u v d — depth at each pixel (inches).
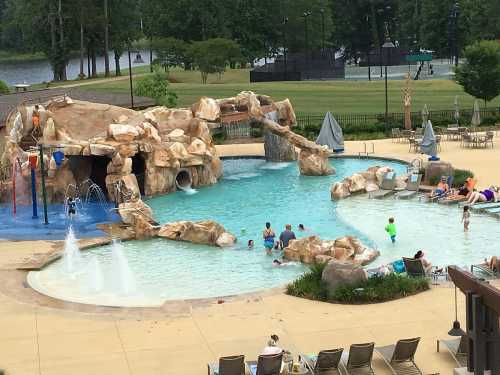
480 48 2984.7
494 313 674.8
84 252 1380.4
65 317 1002.1
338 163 2210.9
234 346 892.6
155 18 5260.8
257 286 1171.3
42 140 1894.7
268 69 4709.6
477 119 2517.2
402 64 5029.5
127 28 5236.2
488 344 679.7
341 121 2945.4
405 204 1674.5
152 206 1761.8
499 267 1122.7
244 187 1943.9
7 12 6707.7
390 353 824.3
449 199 1651.1
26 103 2237.9
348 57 6082.7
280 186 1940.2
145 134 1892.2
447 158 2132.1
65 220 1622.8
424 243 1363.2
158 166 1859.0
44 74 6141.7
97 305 1052.5
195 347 892.6
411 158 2164.1
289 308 1013.8
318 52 5009.8
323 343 894.4
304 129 2736.2
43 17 5103.3
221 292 1144.8
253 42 5241.1
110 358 867.4
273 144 2290.8
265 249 1368.1
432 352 855.7
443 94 3636.8
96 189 1845.5
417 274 1131.9
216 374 788.0
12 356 880.9
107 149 1804.9
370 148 2391.7
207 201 1797.5
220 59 4318.4
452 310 984.3
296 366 792.9
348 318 969.5
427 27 5275.6
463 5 5044.3
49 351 892.6
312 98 3634.4
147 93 3129.9
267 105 2276.1
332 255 1274.6
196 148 1963.6
